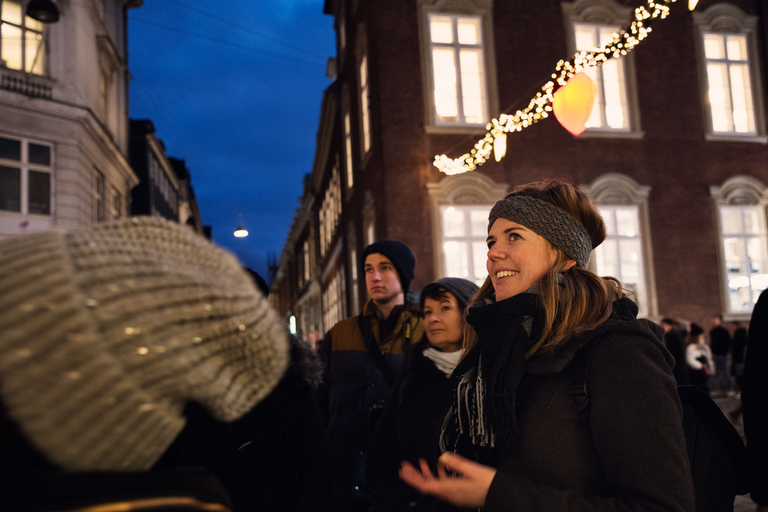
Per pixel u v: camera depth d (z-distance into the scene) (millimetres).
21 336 407
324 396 2955
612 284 1327
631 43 4191
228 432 1328
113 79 19734
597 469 1072
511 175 11211
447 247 10844
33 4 11406
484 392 1231
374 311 2994
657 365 1088
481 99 11344
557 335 1148
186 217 42562
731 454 1181
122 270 458
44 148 14805
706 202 12141
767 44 12758
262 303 601
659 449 979
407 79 10992
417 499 2090
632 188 11758
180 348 457
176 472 498
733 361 9883
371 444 2350
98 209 17406
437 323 2273
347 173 15648
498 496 1006
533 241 1303
